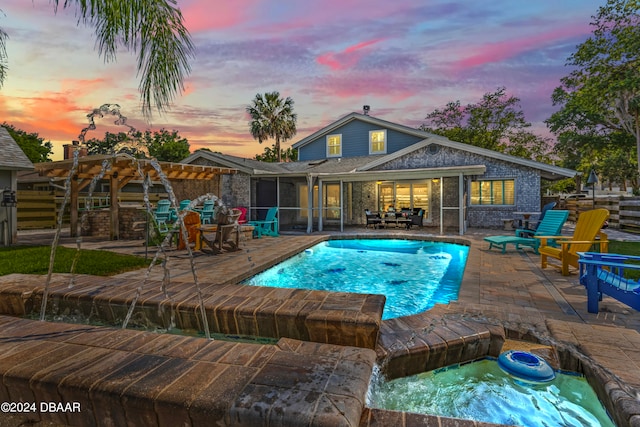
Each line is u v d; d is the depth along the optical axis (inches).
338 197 740.7
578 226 254.4
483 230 565.3
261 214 692.1
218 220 350.3
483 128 1111.6
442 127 1177.4
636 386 91.1
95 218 481.4
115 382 71.1
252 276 259.4
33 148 1199.6
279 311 128.3
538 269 263.3
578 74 859.4
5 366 78.2
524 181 587.2
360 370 77.2
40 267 244.2
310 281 285.4
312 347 90.3
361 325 116.9
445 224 648.4
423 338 123.1
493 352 128.8
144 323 145.9
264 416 60.3
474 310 158.6
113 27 95.6
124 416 68.0
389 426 64.4
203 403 63.6
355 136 795.4
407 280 287.1
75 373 74.9
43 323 106.8
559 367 116.7
